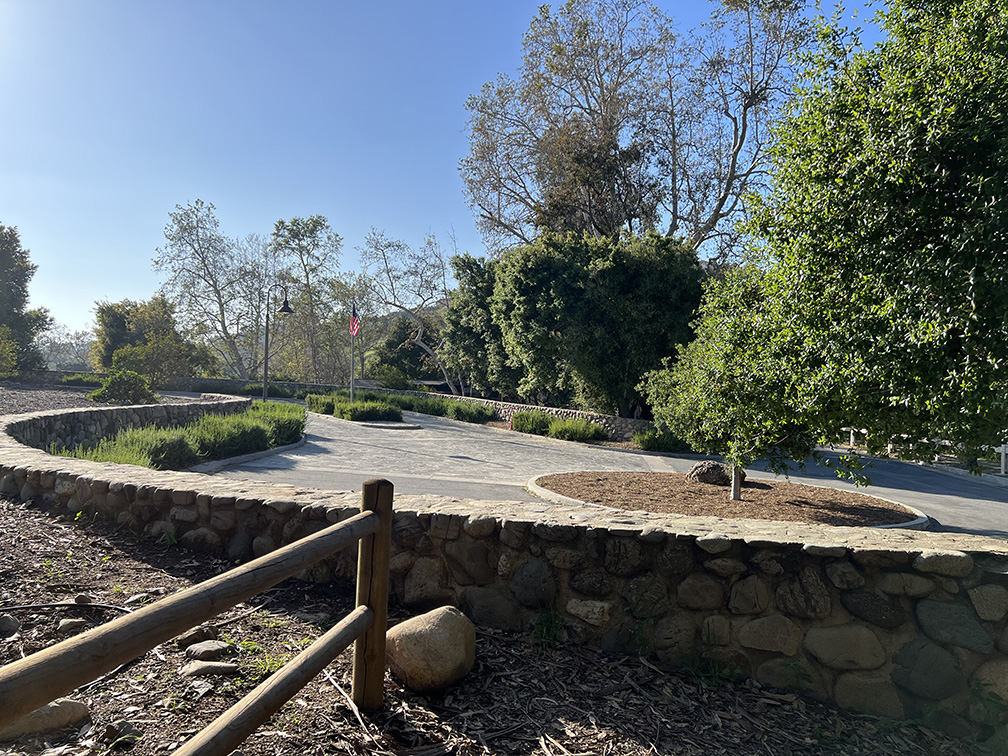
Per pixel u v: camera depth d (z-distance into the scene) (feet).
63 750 7.09
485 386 111.55
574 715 10.03
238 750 7.71
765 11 86.02
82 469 17.58
